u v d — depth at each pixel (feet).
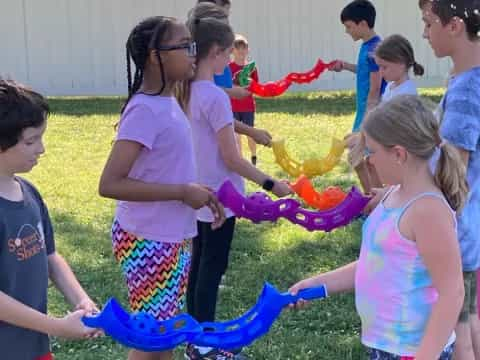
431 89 57.06
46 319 8.21
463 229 10.87
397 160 8.59
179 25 10.95
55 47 59.00
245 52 28.58
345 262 19.16
